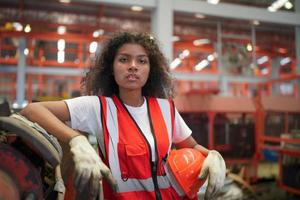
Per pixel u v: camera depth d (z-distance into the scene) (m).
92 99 1.17
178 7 4.45
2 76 8.77
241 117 4.77
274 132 4.98
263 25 5.17
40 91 8.26
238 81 7.93
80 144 0.91
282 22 4.64
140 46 1.24
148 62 1.27
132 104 1.23
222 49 5.62
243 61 5.60
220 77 7.50
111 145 1.11
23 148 0.87
